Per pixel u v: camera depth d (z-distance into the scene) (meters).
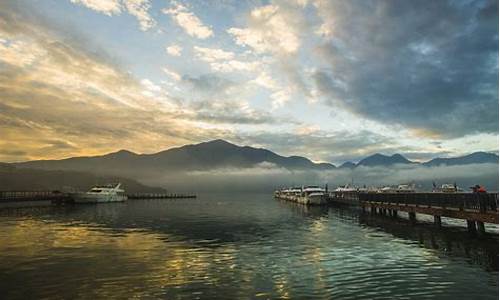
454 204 27.17
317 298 13.08
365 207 58.41
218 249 23.20
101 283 14.95
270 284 14.86
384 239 26.86
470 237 26.55
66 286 14.53
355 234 30.11
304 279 15.56
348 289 14.10
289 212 61.94
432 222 38.06
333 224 39.16
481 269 17.00
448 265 17.88
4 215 50.25
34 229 33.88
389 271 16.78
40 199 73.69
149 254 21.39
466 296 13.15
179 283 14.99
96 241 26.55
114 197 96.88
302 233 31.53
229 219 47.72
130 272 16.88
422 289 14.01
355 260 19.34
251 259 19.89
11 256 20.61
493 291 13.70
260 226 38.12
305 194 95.00
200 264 18.62
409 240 26.09
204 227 37.12
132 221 43.69
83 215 51.78
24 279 15.55
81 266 18.05
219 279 15.62
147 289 14.15
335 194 86.44
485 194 22.98
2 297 13.20
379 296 13.23
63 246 24.16
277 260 19.56
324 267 17.80
